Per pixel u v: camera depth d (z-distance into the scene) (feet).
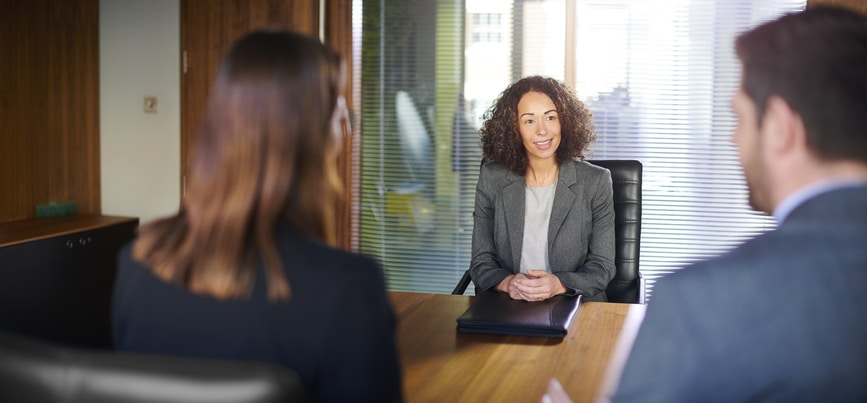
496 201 9.20
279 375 2.87
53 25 15.08
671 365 2.64
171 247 3.39
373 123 14.65
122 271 3.54
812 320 2.54
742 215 13.70
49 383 2.90
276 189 3.30
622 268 9.59
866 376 2.51
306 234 3.40
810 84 2.66
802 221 2.66
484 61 14.21
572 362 5.77
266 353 3.24
